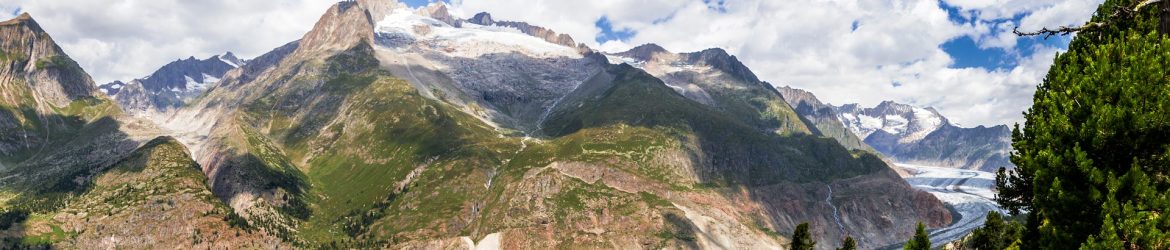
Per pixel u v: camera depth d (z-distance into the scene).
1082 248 41.12
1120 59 47.56
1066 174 44.91
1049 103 49.00
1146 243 39.56
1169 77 44.16
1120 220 40.34
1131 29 49.25
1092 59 49.84
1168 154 42.19
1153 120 42.53
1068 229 44.47
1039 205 46.66
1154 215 40.66
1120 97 44.59
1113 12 55.34
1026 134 51.78
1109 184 41.94
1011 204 56.97
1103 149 44.53
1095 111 44.34
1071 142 46.03
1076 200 43.59
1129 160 44.22
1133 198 41.50
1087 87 46.53
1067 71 50.44
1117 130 43.50
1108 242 40.22
